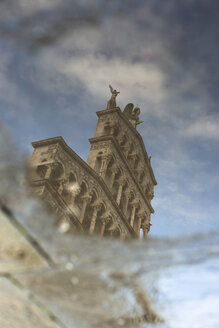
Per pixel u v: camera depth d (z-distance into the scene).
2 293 12.68
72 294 12.80
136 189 51.38
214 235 11.50
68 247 12.34
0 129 10.22
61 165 36.97
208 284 13.16
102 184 40.97
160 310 13.48
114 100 54.19
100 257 12.23
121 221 43.91
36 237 11.73
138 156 55.03
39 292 12.58
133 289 13.00
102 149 46.00
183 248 11.64
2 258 11.82
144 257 11.98
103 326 13.40
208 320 13.26
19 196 10.90
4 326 13.41
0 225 11.35
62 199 32.28
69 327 13.50
